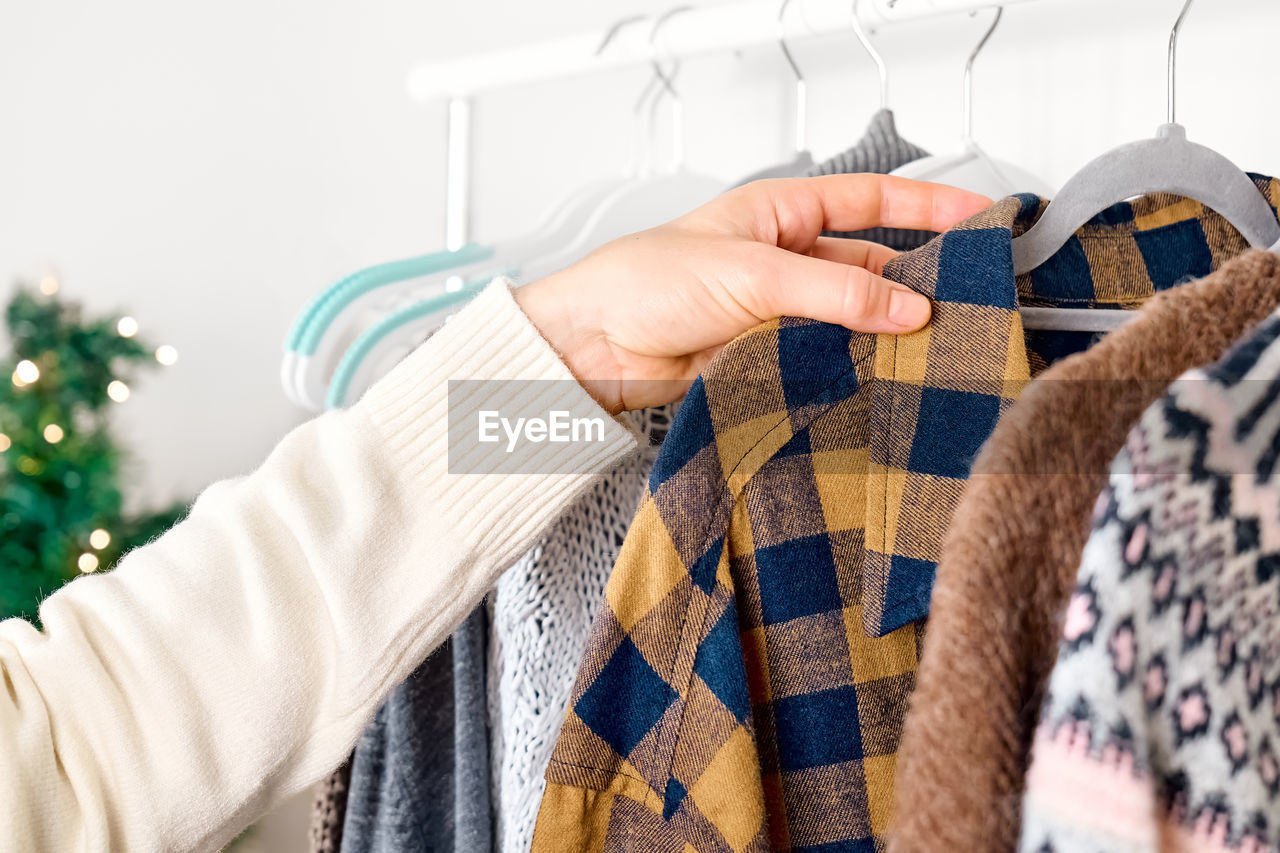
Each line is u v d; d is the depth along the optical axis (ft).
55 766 1.46
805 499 1.58
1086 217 1.64
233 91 7.24
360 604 1.62
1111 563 0.80
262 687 1.57
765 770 1.59
